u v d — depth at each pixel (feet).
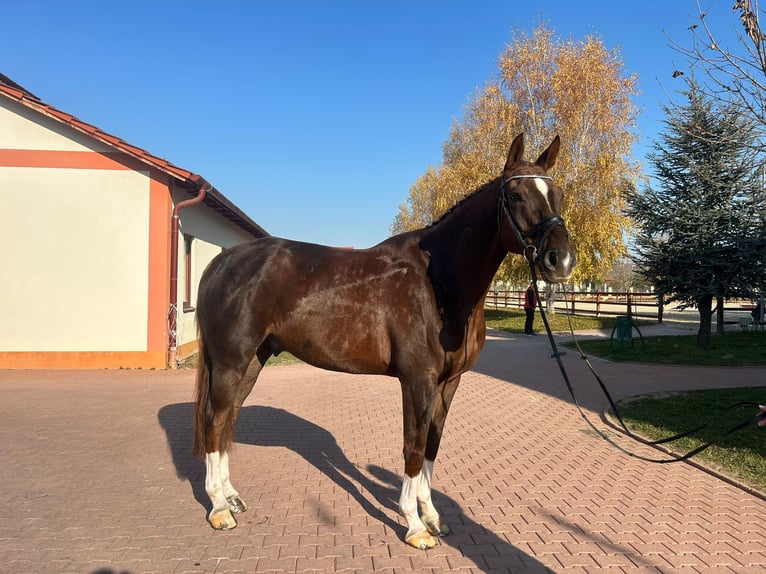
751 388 29.04
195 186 34.91
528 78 74.49
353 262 11.79
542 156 11.00
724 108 23.35
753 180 42.24
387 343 11.20
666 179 45.98
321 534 11.63
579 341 53.57
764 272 41.57
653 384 31.17
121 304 34.19
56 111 32.86
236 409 13.17
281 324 11.87
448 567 10.27
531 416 23.56
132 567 10.03
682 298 44.96
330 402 26.09
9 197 33.47
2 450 17.44
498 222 10.43
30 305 33.65
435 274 11.10
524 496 14.03
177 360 35.78
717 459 16.80
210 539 11.30
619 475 15.74
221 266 12.41
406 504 11.12
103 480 14.80
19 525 11.86
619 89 72.08
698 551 11.00
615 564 10.45
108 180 34.01
